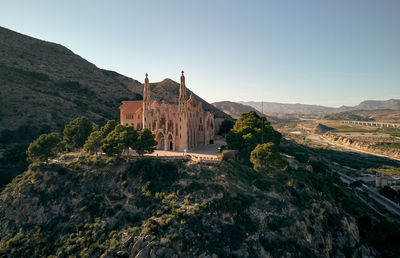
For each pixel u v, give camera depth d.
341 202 95.75
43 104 162.62
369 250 76.75
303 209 74.38
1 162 109.25
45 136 94.38
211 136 133.75
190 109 121.75
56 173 83.06
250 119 113.62
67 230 69.88
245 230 63.72
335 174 142.75
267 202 72.88
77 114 171.12
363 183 149.00
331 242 73.81
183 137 108.81
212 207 65.44
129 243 60.53
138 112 135.25
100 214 72.44
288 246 63.78
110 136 92.50
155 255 56.16
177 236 58.50
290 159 114.31
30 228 72.06
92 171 84.00
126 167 84.50
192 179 75.88
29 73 199.25
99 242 64.31
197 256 56.16
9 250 67.06
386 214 102.69
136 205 71.88
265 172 88.00
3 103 148.00
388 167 191.25
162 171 80.38
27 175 86.00
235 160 96.44
